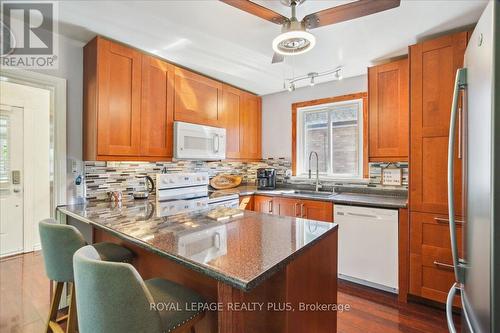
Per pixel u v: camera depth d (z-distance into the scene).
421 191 2.12
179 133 2.61
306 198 2.82
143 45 2.28
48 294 2.29
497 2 0.75
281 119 3.78
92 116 2.12
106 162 2.45
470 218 0.98
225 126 3.28
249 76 3.07
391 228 2.29
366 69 2.85
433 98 2.07
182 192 2.72
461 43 1.96
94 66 2.10
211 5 1.70
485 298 0.80
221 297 0.95
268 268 0.90
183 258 0.99
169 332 1.00
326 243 1.39
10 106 3.28
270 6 1.69
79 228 2.16
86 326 0.92
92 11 1.78
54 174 2.10
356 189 3.14
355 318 2.00
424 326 1.90
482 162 0.83
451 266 1.99
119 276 0.86
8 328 1.82
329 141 3.45
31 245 3.42
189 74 2.80
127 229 1.38
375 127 2.58
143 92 2.37
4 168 3.24
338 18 1.53
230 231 1.36
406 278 2.21
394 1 1.36
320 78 3.16
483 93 0.83
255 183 4.07
